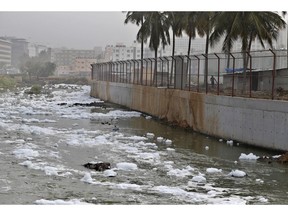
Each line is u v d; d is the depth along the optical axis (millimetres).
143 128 31969
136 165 18531
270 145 22141
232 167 18859
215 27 37469
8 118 36125
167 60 38875
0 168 17516
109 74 61875
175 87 36281
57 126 32062
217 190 15078
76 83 124688
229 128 25500
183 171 17781
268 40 35438
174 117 34469
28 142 24141
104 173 17109
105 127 32188
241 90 29844
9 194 13922
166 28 55312
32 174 16656
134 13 56281
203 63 39031
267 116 22281
